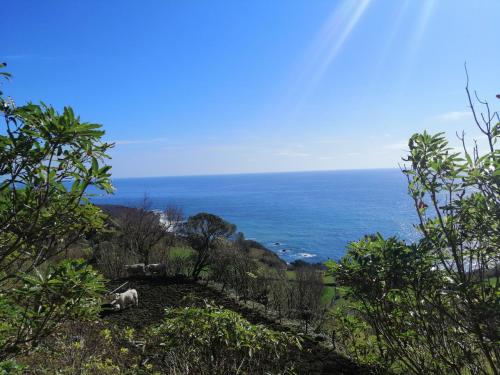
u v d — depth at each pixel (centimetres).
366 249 284
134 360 531
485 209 226
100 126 176
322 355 672
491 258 243
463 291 235
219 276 1390
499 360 231
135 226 1673
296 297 1083
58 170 191
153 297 1140
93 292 191
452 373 272
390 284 266
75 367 431
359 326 418
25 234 180
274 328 884
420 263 262
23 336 190
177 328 319
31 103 166
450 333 268
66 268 183
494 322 219
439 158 252
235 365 331
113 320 898
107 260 1466
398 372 365
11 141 163
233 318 323
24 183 175
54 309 185
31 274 197
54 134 169
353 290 289
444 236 257
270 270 1347
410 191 268
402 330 284
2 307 172
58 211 191
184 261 1570
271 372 349
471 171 231
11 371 175
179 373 353
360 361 473
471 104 239
